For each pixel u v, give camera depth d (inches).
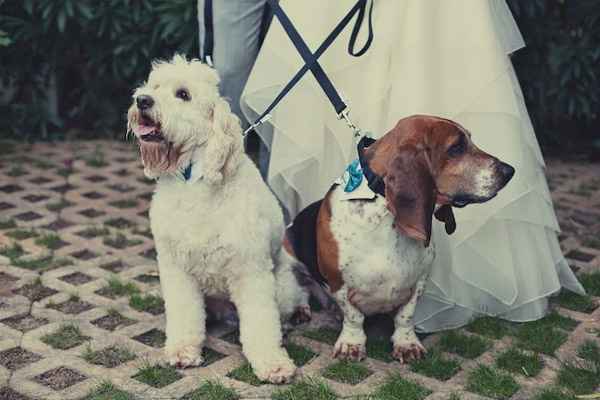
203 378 100.3
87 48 172.7
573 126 176.2
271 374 99.2
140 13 164.9
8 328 108.0
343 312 104.2
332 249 100.7
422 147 95.5
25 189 147.3
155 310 112.8
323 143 111.3
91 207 141.7
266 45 112.0
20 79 175.2
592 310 114.3
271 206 104.5
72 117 185.8
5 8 168.6
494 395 98.3
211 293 105.3
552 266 112.1
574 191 152.3
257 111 112.3
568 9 161.9
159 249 103.1
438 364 102.7
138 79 173.9
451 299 109.6
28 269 121.1
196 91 98.7
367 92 108.8
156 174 100.9
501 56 106.4
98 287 117.5
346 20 107.5
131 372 101.2
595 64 161.3
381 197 98.0
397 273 99.6
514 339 108.3
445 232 108.2
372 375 101.3
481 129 107.0
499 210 106.3
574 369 101.9
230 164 99.5
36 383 98.9
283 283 107.8
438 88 106.9
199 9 121.6
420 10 105.5
